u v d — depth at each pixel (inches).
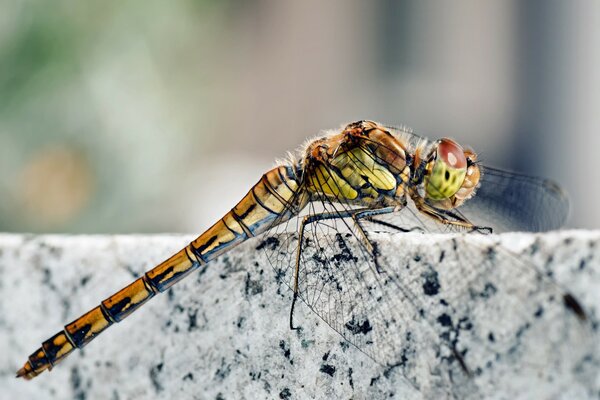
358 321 5.2
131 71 9.8
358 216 5.5
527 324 5.0
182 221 11.5
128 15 9.7
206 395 5.4
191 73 10.9
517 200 6.0
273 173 5.5
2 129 8.9
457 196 5.6
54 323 5.6
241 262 5.4
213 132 13.3
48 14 9.1
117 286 5.6
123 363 5.5
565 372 5.0
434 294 5.1
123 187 9.7
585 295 5.0
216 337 5.4
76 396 5.6
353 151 5.6
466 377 5.1
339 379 5.2
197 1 11.2
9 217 9.1
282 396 5.3
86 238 5.7
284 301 5.3
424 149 5.6
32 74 9.0
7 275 5.7
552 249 5.0
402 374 5.1
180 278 5.4
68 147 9.2
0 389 5.7
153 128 10.0
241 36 15.0
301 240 5.4
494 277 5.1
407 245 5.2
